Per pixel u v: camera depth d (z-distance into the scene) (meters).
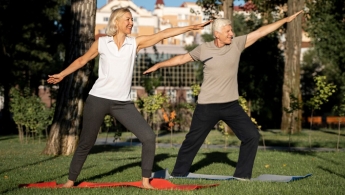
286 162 11.08
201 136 8.09
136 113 6.57
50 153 13.71
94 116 6.51
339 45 32.50
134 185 6.81
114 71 6.45
